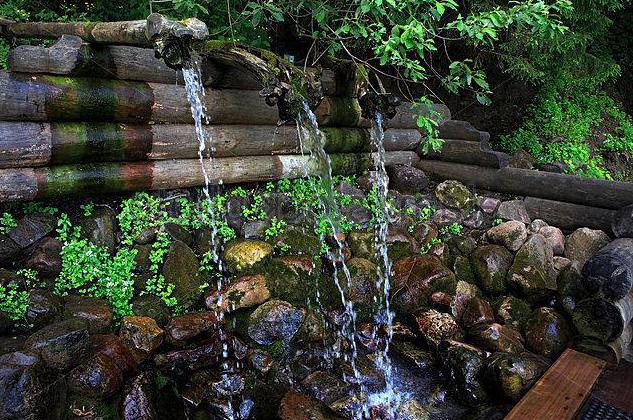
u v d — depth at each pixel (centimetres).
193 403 366
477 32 426
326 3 534
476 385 405
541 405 356
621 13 1022
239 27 562
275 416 366
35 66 370
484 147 675
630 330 481
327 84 585
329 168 596
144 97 430
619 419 356
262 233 501
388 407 388
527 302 511
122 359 351
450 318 478
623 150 903
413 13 470
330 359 436
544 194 623
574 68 855
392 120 675
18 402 277
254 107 516
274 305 435
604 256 442
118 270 414
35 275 381
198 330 403
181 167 470
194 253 460
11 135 361
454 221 609
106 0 595
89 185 411
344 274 500
